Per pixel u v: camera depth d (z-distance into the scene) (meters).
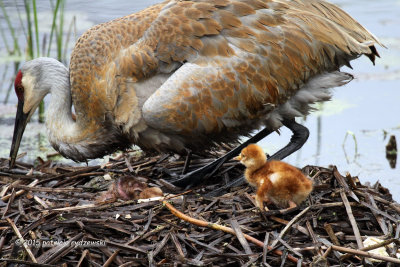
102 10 20.72
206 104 11.00
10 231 9.73
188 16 11.21
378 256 8.75
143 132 11.53
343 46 11.33
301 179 9.98
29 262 8.95
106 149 12.54
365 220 10.08
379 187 11.36
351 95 18.47
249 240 9.34
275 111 11.51
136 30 11.47
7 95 17.92
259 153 10.38
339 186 10.63
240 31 11.07
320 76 11.59
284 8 11.41
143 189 10.98
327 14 11.79
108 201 10.59
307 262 9.11
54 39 20.39
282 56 11.05
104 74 11.62
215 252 9.27
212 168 11.85
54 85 12.80
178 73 11.01
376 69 19.75
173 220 9.96
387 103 17.75
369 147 15.19
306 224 9.70
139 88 11.35
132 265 9.16
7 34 20.67
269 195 10.01
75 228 9.77
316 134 16.00
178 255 9.13
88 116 12.16
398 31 21.92
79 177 11.84
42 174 11.89
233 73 10.95
